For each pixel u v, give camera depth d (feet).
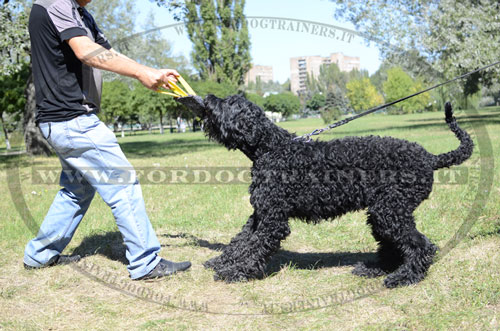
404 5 38.14
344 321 9.04
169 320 9.36
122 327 9.14
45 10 10.52
